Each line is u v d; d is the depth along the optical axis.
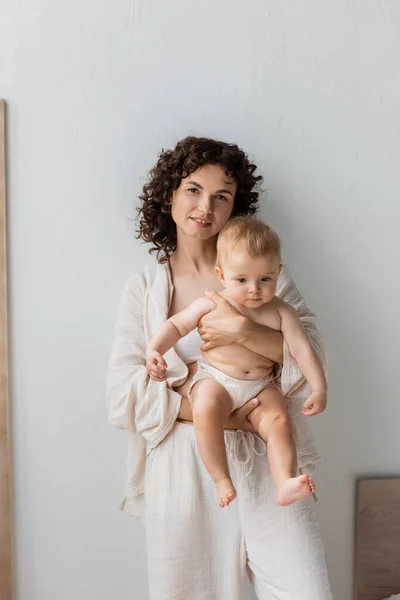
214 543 1.74
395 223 2.09
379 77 2.04
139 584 2.09
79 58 1.95
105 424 2.04
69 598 2.08
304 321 1.77
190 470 1.72
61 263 1.99
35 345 2.00
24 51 1.94
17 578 2.06
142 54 1.97
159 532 1.73
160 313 1.78
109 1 1.95
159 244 1.92
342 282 2.08
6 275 1.97
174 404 1.71
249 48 1.99
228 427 1.68
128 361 1.78
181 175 1.74
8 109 1.95
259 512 1.69
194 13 1.97
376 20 2.03
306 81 2.02
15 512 2.04
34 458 2.03
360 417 2.13
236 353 1.64
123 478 2.06
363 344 2.11
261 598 1.76
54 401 2.02
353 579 2.17
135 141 1.98
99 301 2.01
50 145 1.96
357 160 2.05
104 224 1.99
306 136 2.03
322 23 2.01
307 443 1.79
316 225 2.06
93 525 2.06
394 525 2.13
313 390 1.64
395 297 2.11
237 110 2.00
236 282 1.60
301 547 1.67
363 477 2.15
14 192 1.96
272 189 2.03
